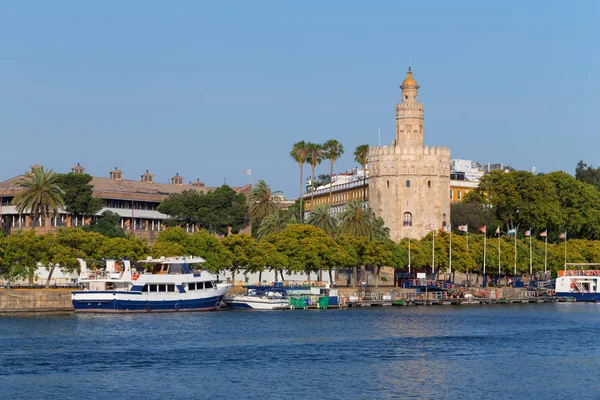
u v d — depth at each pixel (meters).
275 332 138.88
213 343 126.25
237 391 97.38
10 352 116.06
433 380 104.38
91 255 172.50
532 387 101.69
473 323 159.75
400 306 199.25
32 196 192.62
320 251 195.75
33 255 166.25
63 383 99.56
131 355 115.56
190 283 165.50
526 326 155.88
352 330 143.88
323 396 96.00
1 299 159.38
